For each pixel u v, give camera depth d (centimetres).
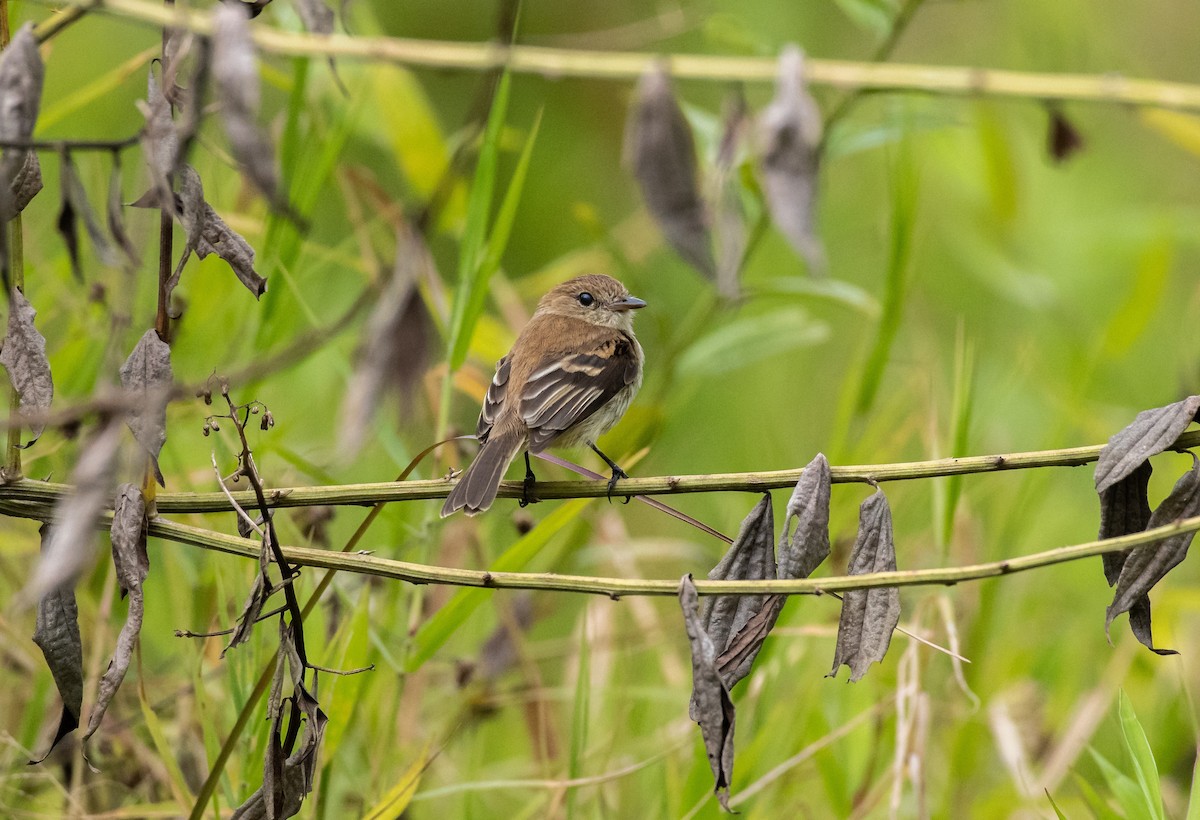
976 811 939
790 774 925
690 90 1562
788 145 473
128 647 611
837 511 1034
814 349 1559
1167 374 1485
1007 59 1648
